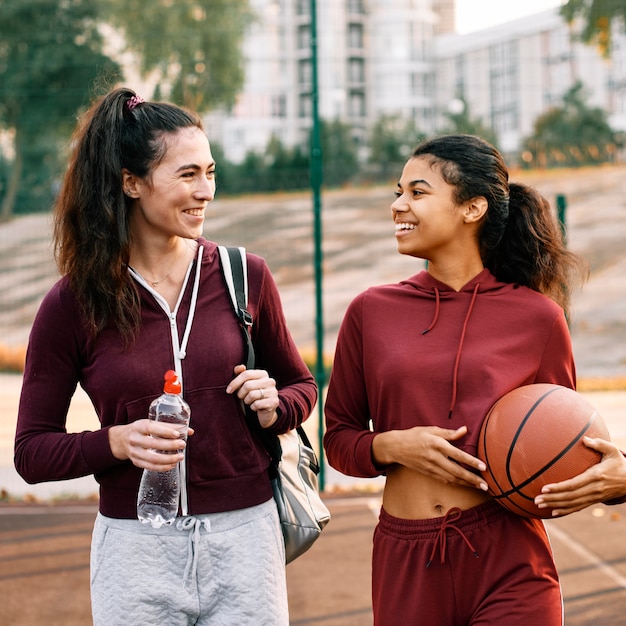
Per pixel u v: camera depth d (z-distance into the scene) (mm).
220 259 2322
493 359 2336
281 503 2342
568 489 2164
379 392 2410
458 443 2299
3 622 4109
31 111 14742
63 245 2221
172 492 2146
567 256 2602
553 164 22438
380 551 2418
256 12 22281
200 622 2227
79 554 5121
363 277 17891
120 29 19547
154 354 2193
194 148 2199
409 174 2420
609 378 11984
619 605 4176
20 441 2213
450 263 2465
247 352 2260
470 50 41781
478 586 2283
